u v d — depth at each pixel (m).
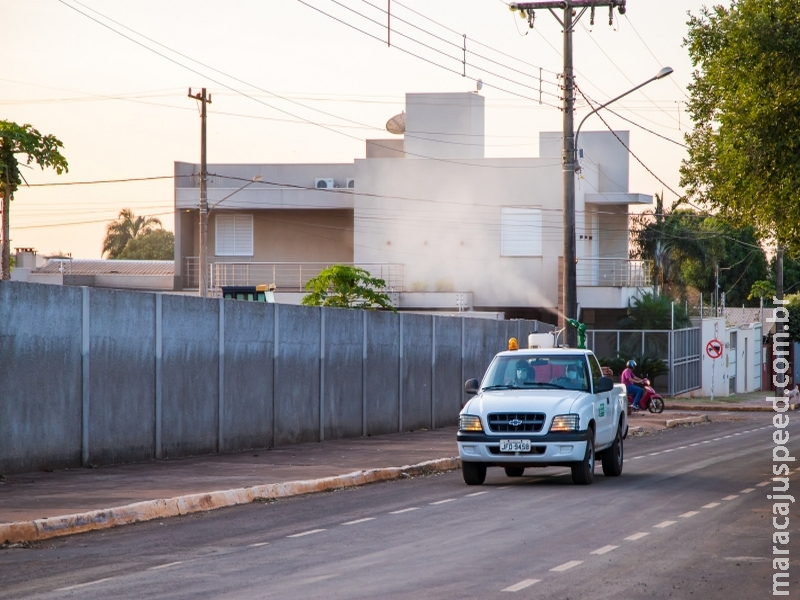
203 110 55.94
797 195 25.03
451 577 12.48
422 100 67.75
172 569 13.02
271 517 17.98
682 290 85.62
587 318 67.88
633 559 13.76
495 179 65.62
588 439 22.92
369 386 36.28
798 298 98.69
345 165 71.12
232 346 28.75
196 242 70.06
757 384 90.94
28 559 13.88
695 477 24.83
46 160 29.97
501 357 25.20
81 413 23.45
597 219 69.94
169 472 23.25
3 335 21.36
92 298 23.70
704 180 29.58
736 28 25.02
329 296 53.00
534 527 16.55
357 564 13.33
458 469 27.62
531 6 38.09
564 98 38.06
